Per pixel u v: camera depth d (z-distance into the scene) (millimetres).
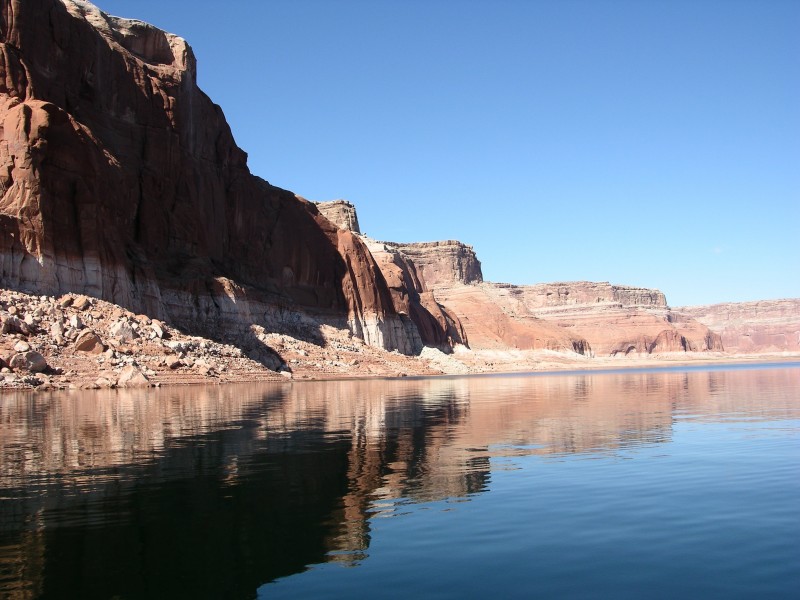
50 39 70000
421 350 140750
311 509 13133
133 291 67812
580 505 13570
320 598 8883
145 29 93188
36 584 9234
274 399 42000
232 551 10648
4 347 47781
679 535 11586
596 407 37344
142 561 10164
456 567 10031
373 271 129250
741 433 24922
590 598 8914
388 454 19516
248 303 87438
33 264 56281
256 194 110812
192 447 20703
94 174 64500
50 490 14531
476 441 22453
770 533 11703
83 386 47469
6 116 59875
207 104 100250
